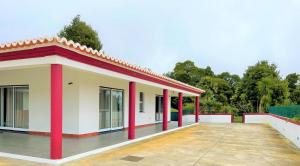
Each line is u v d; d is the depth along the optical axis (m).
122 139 10.04
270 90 28.33
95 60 7.84
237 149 9.01
